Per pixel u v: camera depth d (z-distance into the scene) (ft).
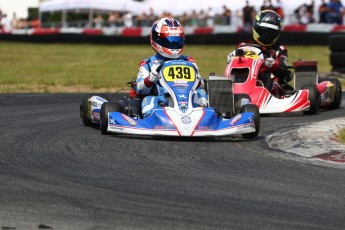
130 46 370.53
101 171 73.92
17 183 67.77
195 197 64.34
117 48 358.64
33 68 257.34
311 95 123.85
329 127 102.27
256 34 128.98
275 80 130.52
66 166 76.07
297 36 325.21
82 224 55.16
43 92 164.96
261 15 128.67
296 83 131.54
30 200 61.77
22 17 474.49
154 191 66.08
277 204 62.75
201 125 90.89
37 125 108.37
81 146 88.22
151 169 75.51
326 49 311.88
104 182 69.00
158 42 99.96
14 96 152.25
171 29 99.66
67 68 256.32
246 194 65.87
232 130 91.61
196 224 55.98
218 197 64.59
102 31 394.32
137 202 62.03
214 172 74.90
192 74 97.25
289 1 344.28
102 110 96.37
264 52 128.16
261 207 61.67
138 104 101.04
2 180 68.85
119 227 54.54
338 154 84.84
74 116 120.98
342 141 91.86
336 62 208.74
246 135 96.58
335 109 135.13
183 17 381.81
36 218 56.59
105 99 105.70
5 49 354.95
